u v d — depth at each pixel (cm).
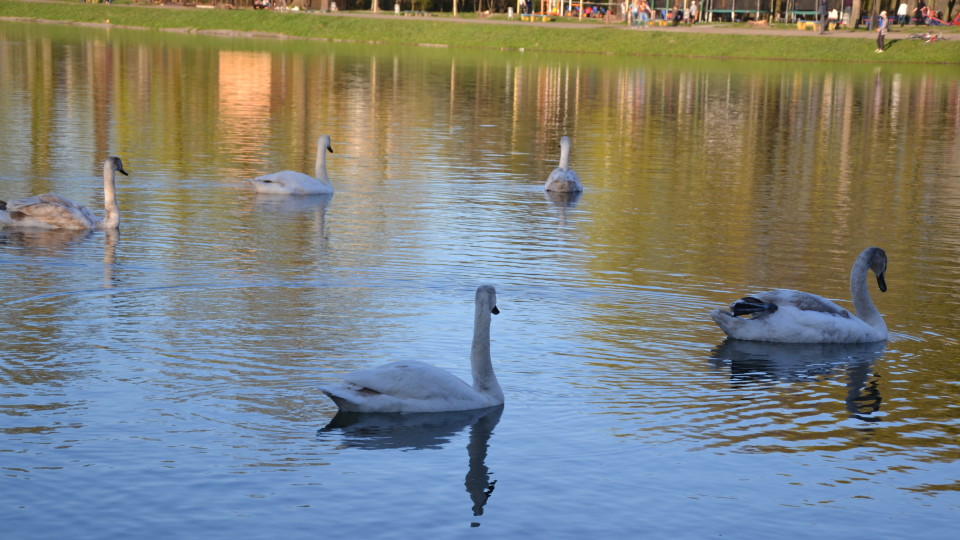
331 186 2305
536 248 1805
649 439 1011
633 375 1190
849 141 3381
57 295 1421
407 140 3177
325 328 1315
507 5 9019
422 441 992
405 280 1562
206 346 1230
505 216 2092
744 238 1927
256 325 1316
